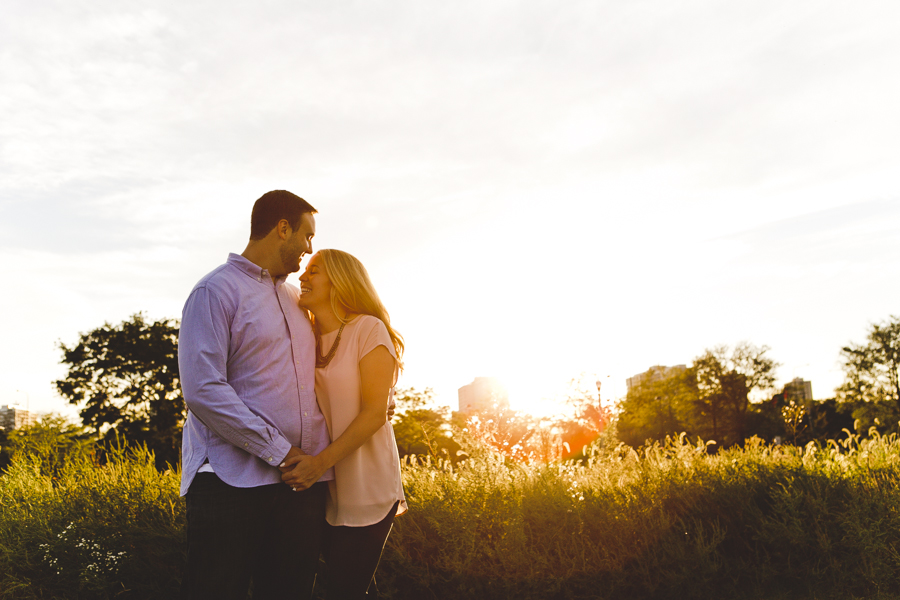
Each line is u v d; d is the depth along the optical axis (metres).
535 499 3.92
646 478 4.31
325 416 2.59
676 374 60.75
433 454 4.57
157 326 38.69
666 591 3.79
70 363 37.34
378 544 2.60
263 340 2.41
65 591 3.44
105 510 3.75
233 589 2.27
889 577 3.84
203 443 2.32
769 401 53.22
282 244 2.57
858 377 55.38
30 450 4.88
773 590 3.92
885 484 4.28
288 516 2.43
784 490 4.14
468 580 3.63
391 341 2.68
